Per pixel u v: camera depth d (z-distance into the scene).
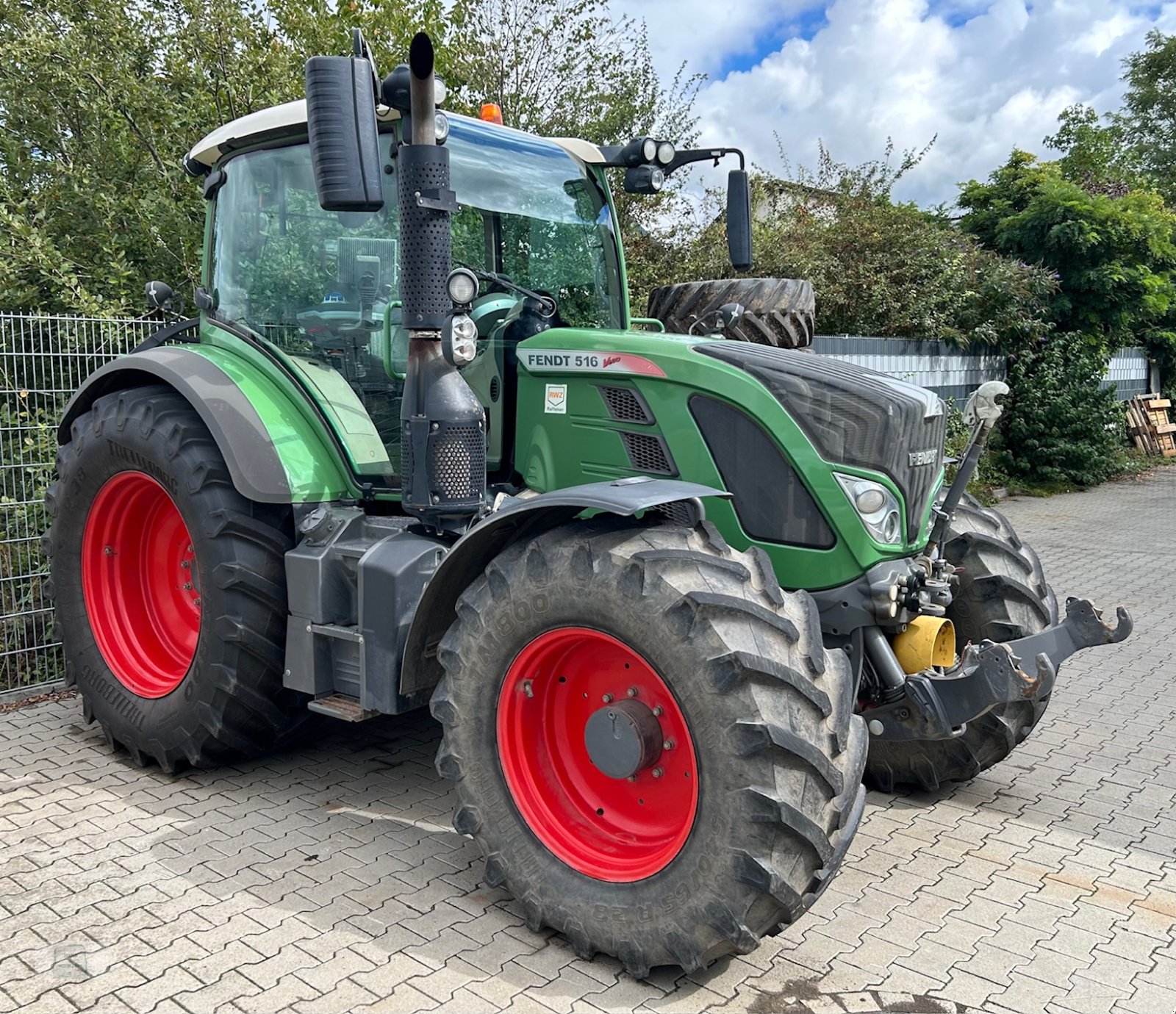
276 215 3.83
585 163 4.02
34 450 4.98
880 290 10.97
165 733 3.70
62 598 4.09
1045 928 2.83
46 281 6.00
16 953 2.61
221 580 3.48
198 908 2.85
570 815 2.80
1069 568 8.12
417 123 2.90
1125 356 17.41
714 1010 2.42
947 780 3.74
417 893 2.96
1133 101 32.41
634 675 2.69
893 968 2.62
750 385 3.03
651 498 2.53
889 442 3.00
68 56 6.42
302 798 3.64
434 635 3.04
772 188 12.09
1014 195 15.05
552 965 2.61
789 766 2.33
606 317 4.04
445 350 2.96
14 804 3.56
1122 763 4.09
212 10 6.73
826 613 3.03
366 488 3.58
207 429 3.67
